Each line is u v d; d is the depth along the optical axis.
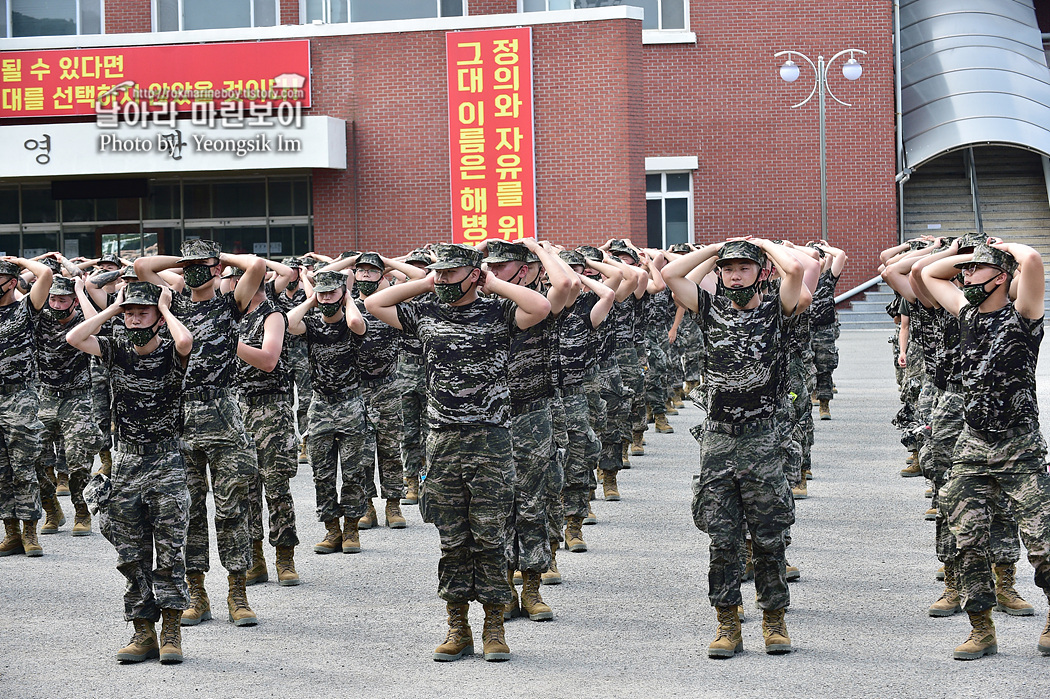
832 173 32.28
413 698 5.94
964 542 6.43
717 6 32.38
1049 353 24.06
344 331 9.31
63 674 6.46
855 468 12.81
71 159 26.88
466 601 6.61
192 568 7.46
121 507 6.54
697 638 6.93
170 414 6.66
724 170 32.56
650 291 13.02
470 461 6.52
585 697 5.89
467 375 6.52
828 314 12.99
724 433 6.49
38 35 30.23
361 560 9.23
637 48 27.05
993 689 5.86
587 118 27.00
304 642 7.03
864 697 5.78
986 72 34.88
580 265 9.52
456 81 27.28
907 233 33.84
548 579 8.30
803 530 9.80
